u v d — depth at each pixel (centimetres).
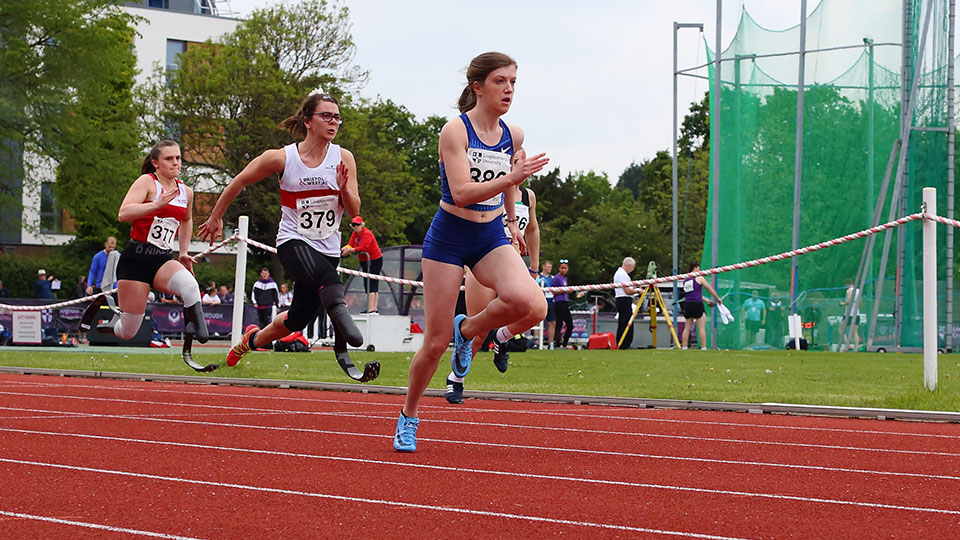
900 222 813
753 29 2062
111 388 888
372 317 1605
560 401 807
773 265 2006
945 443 571
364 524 333
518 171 469
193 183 4031
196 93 3994
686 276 1024
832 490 409
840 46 1997
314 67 4109
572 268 5228
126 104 3766
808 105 2005
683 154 5909
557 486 410
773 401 777
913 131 1955
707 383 962
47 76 2902
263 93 3944
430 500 375
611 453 512
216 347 1950
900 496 397
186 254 920
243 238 1080
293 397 830
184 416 662
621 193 8038
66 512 350
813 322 1975
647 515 353
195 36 5491
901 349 1908
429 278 503
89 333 1877
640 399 779
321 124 657
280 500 373
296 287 686
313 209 664
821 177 1986
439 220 505
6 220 3225
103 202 3052
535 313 562
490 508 362
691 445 548
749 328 2011
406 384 912
